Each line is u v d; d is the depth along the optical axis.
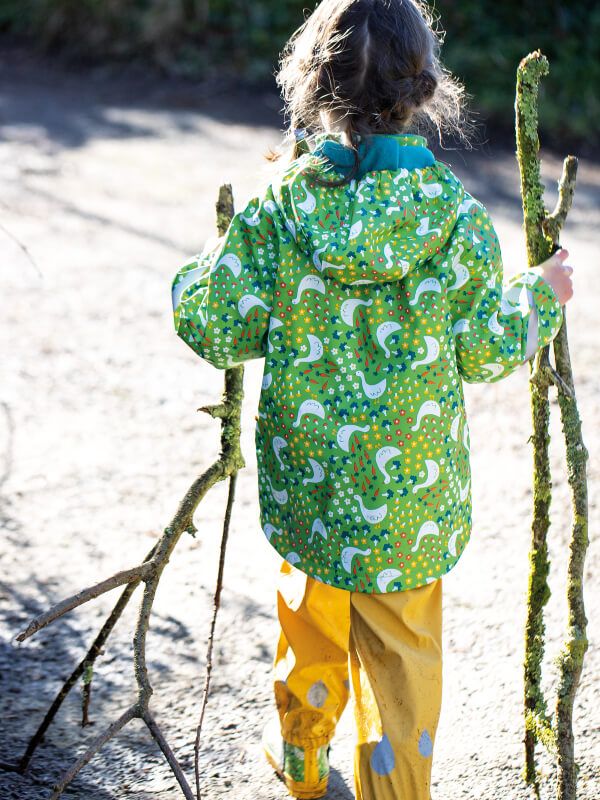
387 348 1.72
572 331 4.59
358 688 1.88
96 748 1.72
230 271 1.76
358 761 1.87
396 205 1.66
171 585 2.84
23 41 9.64
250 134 7.62
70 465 3.50
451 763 2.18
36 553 2.99
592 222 6.05
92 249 5.47
